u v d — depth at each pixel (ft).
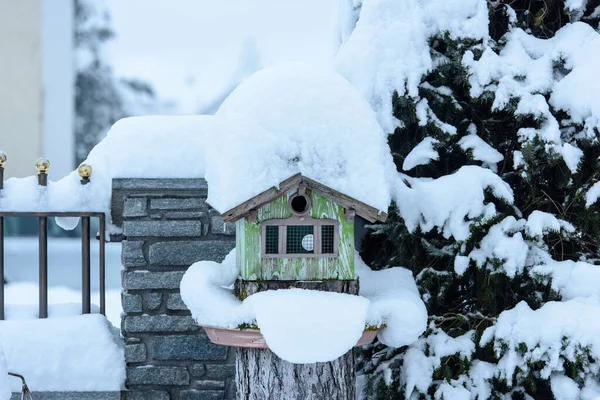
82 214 12.96
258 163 9.02
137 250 12.67
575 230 12.04
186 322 12.70
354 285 9.51
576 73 12.08
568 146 11.70
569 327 11.08
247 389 9.82
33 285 32.55
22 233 46.16
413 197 12.00
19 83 50.80
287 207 9.21
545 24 13.38
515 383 12.23
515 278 12.34
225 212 8.85
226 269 9.79
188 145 12.80
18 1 50.31
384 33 12.17
